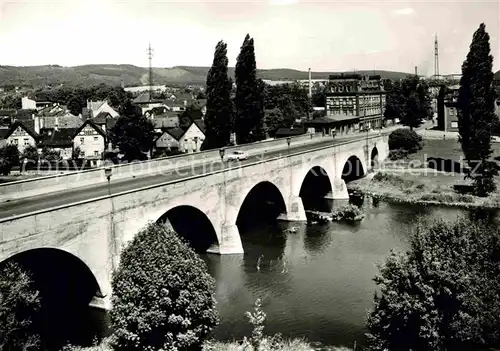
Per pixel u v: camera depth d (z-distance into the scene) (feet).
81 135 422.82
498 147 359.66
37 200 145.38
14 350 103.35
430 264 110.11
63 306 138.41
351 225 234.17
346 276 168.35
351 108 505.25
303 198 299.79
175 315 107.04
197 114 513.45
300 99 629.51
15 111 553.23
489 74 282.36
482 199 278.26
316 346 124.26
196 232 195.11
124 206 141.38
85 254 130.62
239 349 119.14
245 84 306.96
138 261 109.81
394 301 110.32
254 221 242.17
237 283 163.32
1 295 99.76
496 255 115.65
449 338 109.91
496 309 110.83
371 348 117.29
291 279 166.30
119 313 108.17
